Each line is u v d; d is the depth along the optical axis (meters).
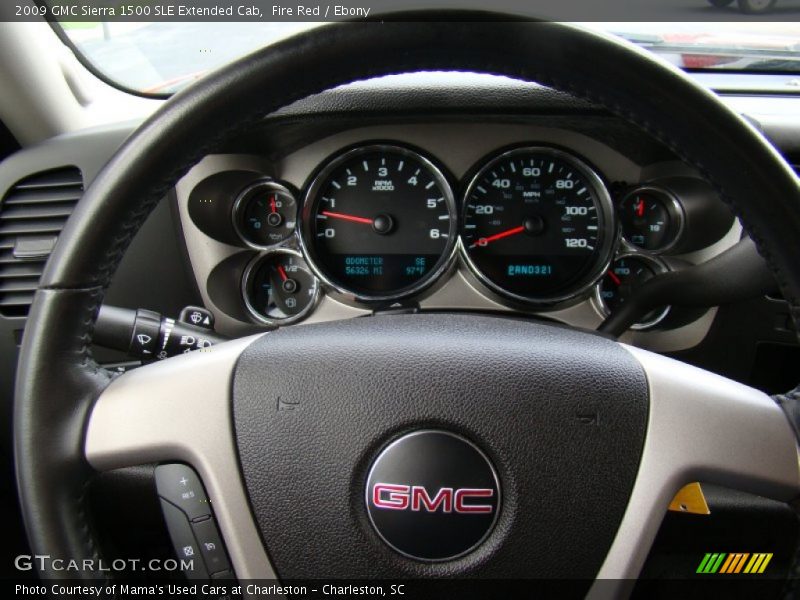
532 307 2.24
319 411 0.98
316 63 0.88
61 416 0.92
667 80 0.85
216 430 0.98
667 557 1.15
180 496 0.99
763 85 2.21
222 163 2.14
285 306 2.38
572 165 2.25
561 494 0.95
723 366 2.08
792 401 0.98
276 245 2.30
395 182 2.30
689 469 0.96
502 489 0.95
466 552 0.94
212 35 2.25
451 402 0.97
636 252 2.25
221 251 2.23
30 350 0.90
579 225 2.30
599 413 0.97
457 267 2.29
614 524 0.96
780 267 0.90
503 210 2.32
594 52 0.85
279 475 0.97
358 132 2.21
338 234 2.34
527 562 0.95
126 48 2.24
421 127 2.21
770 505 1.07
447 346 1.02
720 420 0.97
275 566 0.97
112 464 0.97
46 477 0.91
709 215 2.14
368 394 0.98
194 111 0.89
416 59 0.90
